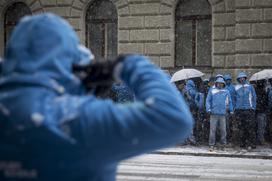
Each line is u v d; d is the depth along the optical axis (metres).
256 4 17.70
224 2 18.39
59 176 1.77
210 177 11.14
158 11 19.20
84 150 1.75
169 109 1.74
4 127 1.76
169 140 1.76
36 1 20.72
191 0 19.12
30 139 1.74
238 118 15.56
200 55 19.11
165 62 19.22
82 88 1.94
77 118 1.75
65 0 20.36
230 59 18.38
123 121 1.73
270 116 15.95
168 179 10.82
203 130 16.11
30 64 1.83
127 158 1.81
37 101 1.76
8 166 1.78
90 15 20.45
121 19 19.67
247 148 15.50
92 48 20.52
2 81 1.84
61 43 1.88
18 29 1.96
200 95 16.03
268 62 17.64
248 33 17.83
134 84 1.86
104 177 1.84
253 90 15.45
